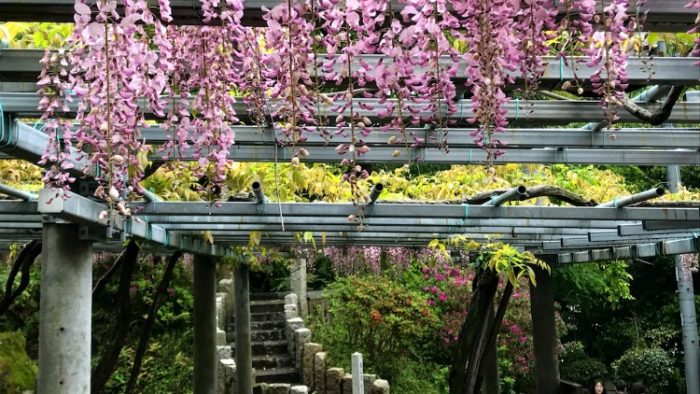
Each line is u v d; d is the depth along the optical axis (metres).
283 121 1.98
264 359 7.89
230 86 1.57
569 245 4.58
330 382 6.80
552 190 3.04
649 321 9.07
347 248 5.62
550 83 1.64
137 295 7.30
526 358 7.76
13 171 3.04
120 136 1.43
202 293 4.54
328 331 7.99
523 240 4.58
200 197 2.81
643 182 7.83
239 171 2.81
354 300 7.27
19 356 4.63
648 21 1.25
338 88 1.67
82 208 2.09
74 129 2.03
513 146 2.36
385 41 1.18
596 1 1.21
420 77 1.30
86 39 1.21
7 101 1.69
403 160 2.50
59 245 2.17
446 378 7.27
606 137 2.33
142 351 3.99
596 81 1.47
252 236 3.68
